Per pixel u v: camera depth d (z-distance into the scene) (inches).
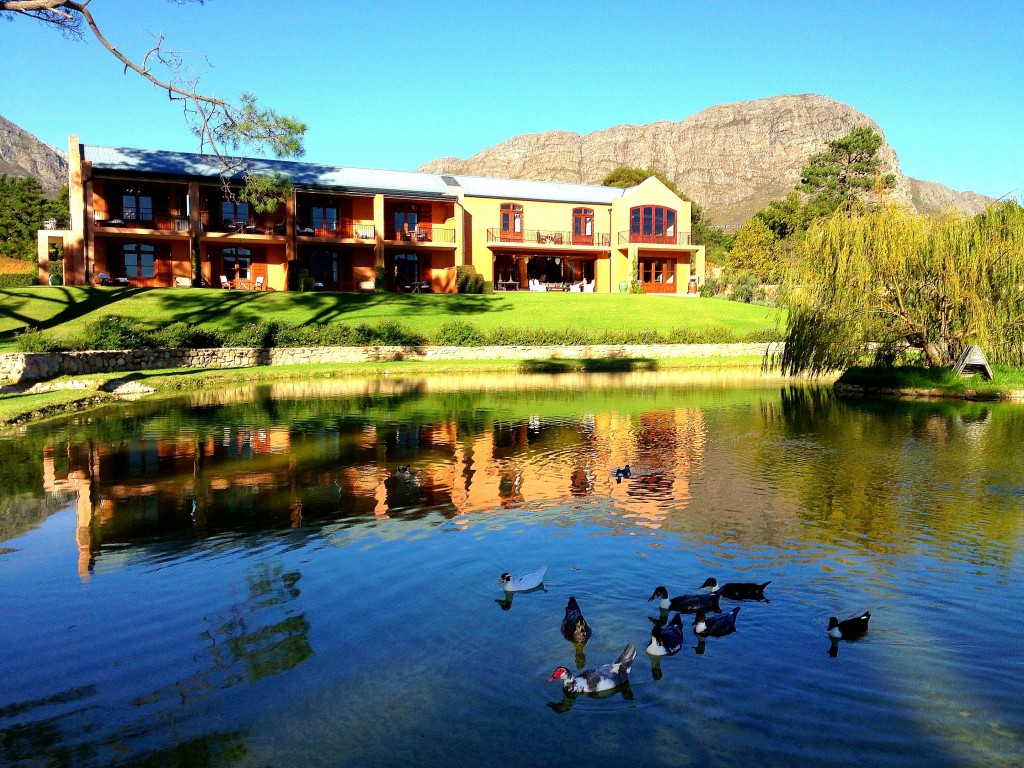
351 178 2175.2
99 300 1603.1
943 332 1141.7
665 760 230.1
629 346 1704.0
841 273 1149.7
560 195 2453.2
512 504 511.8
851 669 285.6
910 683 275.3
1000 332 1090.1
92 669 285.9
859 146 4426.7
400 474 585.0
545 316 1879.9
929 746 237.1
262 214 2022.6
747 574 381.7
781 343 1808.6
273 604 344.8
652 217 2460.6
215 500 519.2
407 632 316.8
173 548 422.0
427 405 1000.2
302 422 850.8
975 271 1071.6
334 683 275.3
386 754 232.5
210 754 233.0
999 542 428.1
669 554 411.5
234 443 722.8
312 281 1957.4
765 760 229.8
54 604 345.4
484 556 408.8
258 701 263.1
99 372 1247.5
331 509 497.7
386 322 1612.9
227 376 1261.1
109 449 690.8
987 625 322.3
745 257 3646.7
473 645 305.1
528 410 953.5
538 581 364.5
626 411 946.7
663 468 619.2
